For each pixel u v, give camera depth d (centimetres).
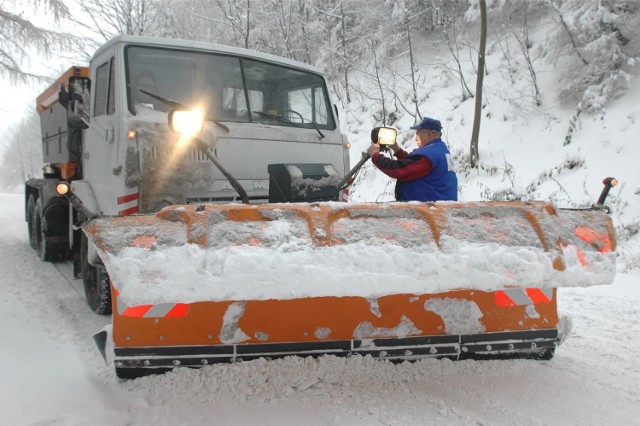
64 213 644
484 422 293
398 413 299
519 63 1430
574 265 280
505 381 344
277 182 419
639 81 1109
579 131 1118
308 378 323
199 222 259
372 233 272
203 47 461
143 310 296
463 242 274
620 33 1147
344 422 289
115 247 247
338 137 517
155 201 405
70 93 470
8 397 307
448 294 333
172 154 411
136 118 413
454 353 334
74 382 333
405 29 1847
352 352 329
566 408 312
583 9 1167
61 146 662
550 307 345
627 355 406
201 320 306
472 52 1656
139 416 294
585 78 1168
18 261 716
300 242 261
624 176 951
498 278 266
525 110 1275
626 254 788
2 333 420
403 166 391
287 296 248
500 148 1246
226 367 315
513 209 296
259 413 297
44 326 446
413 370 342
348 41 1977
